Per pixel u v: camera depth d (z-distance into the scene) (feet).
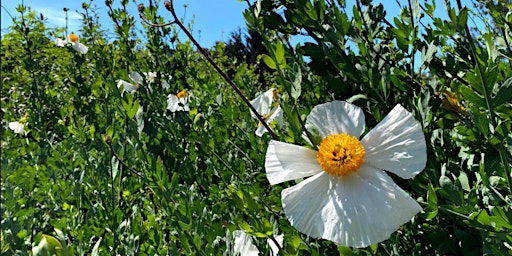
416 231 2.19
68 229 2.97
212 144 2.99
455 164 2.14
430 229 2.07
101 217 2.80
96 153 3.97
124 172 3.59
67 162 3.93
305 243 2.13
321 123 1.94
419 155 1.78
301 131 1.92
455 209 1.76
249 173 3.25
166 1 2.14
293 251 1.92
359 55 2.25
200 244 2.09
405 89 2.30
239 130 3.91
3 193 2.99
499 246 1.72
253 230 1.90
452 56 2.56
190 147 3.42
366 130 2.40
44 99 5.96
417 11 2.38
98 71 4.57
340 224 1.74
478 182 1.94
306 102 2.72
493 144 1.72
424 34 2.49
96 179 3.50
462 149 2.23
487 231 1.72
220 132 3.54
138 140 2.89
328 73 2.43
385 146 1.82
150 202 3.18
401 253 2.22
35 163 4.56
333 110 1.95
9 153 4.80
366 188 1.77
